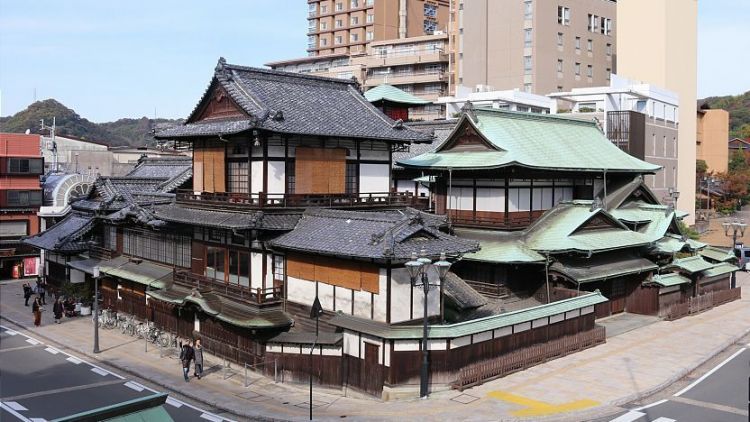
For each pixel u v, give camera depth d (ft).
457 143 155.63
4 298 186.91
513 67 320.50
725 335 135.44
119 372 114.73
